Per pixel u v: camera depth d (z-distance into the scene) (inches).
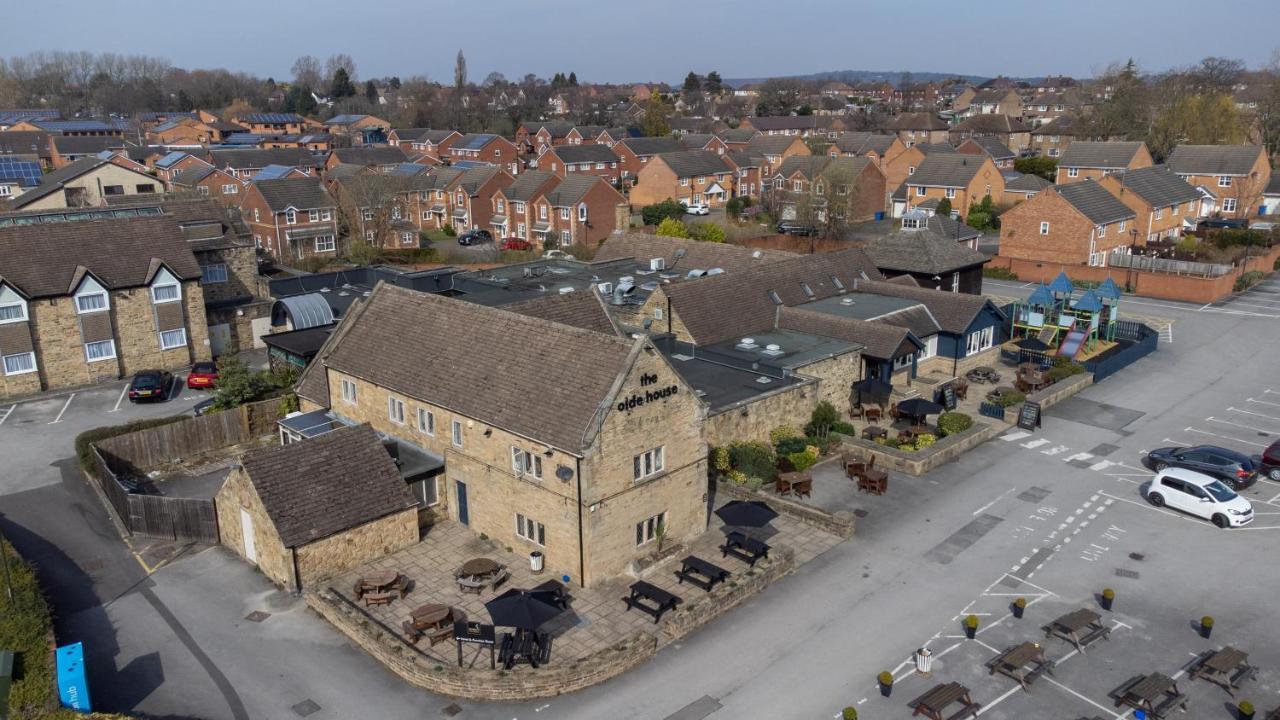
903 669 1110.4
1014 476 1673.2
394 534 1375.5
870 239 4092.0
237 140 7564.0
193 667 1119.6
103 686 1079.6
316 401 1718.8
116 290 2226.9
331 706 1048.8
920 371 2217.0
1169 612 1226.0
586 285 2444.6
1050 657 1130.7
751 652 1147.3
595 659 1089.4
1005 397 1991.9
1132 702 1034.1
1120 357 2300.7
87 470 1695.4
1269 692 1059.3
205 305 2513.5
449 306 1558.8
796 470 1652.3
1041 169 5364.2
